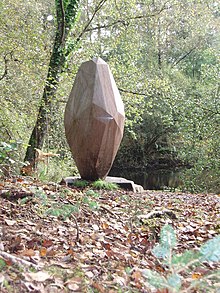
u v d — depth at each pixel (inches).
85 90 248.2
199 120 436.1
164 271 91.0
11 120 328.2
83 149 247.0
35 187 180.5
